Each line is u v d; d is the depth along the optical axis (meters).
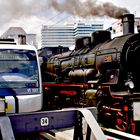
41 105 8.59
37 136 7.50
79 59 12.93
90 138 4.06
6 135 3.55
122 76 10.01
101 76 10.84
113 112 10.16
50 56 17.55
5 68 8.27
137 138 8.38
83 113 4.20
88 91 11.25
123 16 11.62
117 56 10.12
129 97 9.32
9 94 8.07
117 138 8.52
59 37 145.12
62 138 6.91
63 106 14.03
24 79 8.41
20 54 8.58
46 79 16.56
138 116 8.88
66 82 13.81
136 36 10.22
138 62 10.12
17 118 3.94
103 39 12.79
